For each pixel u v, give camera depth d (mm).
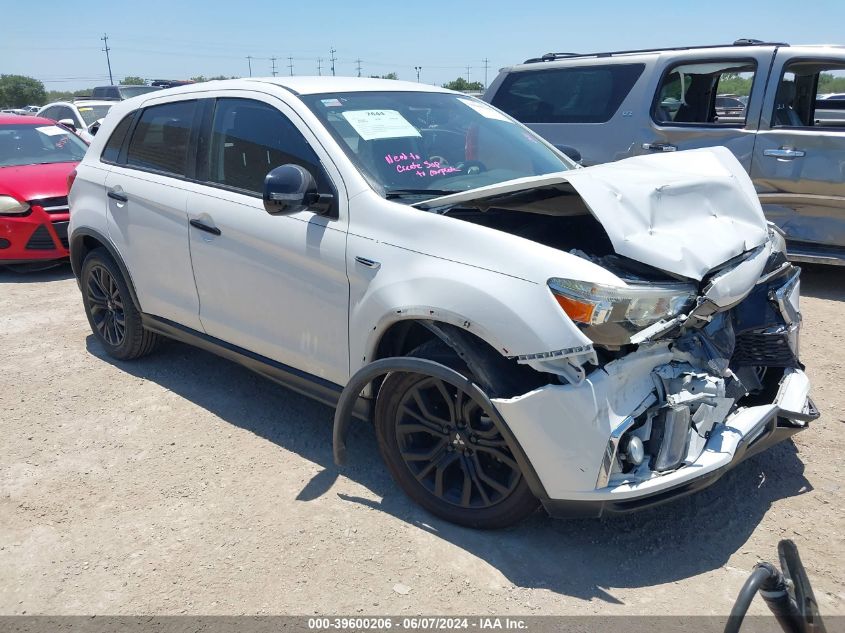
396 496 3316
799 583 1877
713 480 2740
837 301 6199
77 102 13617
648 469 2658
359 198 3203
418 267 2904
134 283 4445
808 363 4820
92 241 4891
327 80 3951
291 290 3449
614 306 2535
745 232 3055
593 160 7320
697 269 2674
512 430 2668
